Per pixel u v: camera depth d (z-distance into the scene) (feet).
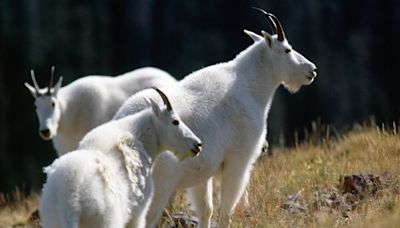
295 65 66.18
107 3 315.78
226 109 61.87
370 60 313.73
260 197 67.15
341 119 283.18
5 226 78.95
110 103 92.94
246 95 63.67
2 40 281.95
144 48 314.96
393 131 83.10
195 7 321.11
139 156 54.39
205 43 312.29
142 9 322.55
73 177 48.49
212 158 60.49
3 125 259.60
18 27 285.84
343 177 67.72
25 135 260.42
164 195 58.08
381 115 293.23
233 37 312.91
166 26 320.29
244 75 64.59
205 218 63.10
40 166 250.78
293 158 83.46
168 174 58.03
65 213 47.88
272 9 314.35
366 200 62.23
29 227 74.59
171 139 55.98
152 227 58.13
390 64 319.27
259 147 64.13
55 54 287.48
